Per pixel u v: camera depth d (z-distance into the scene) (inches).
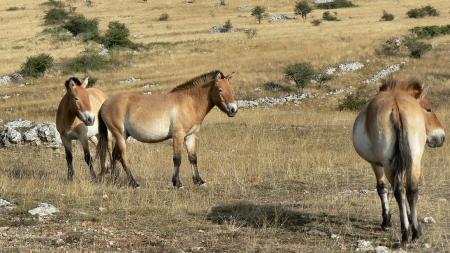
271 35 2662.4
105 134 545.3
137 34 2974.9
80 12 3998.5
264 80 1862.7
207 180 560.4
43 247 328.5
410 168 302.8
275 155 705.6
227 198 479.8
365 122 331.3
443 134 353.7
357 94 1606.8
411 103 317.4
